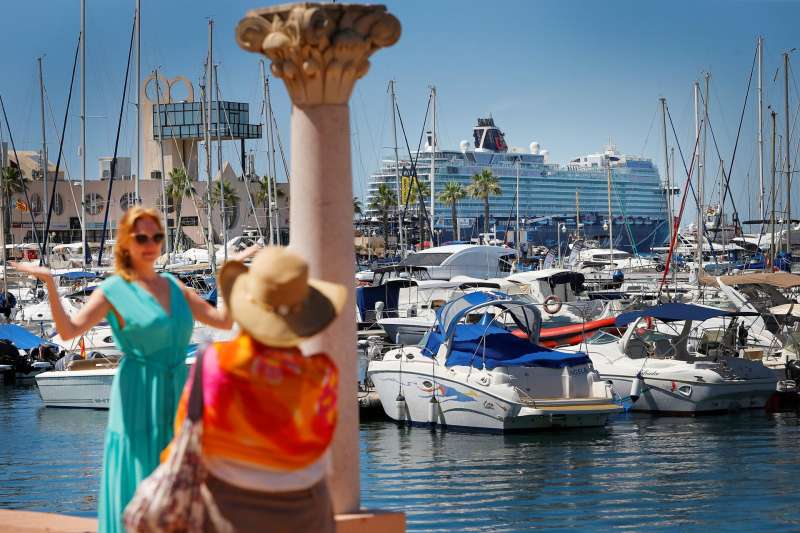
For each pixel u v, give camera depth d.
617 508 15.04
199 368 4.56
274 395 4.52
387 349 31.14
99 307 5.75
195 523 4.53
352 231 6.27
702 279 31.56
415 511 15.06
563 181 145.38
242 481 4.55
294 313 4.58
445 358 23.33
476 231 136.25
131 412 5.77
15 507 15.82
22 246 74.38
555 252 118.38
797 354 29.02
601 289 54.25
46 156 62.31
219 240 95.94
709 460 18.91
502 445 20.83
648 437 21.69
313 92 6.13
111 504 5.81
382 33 6.14
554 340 31.14
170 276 5.96
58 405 28.95
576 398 22.64
